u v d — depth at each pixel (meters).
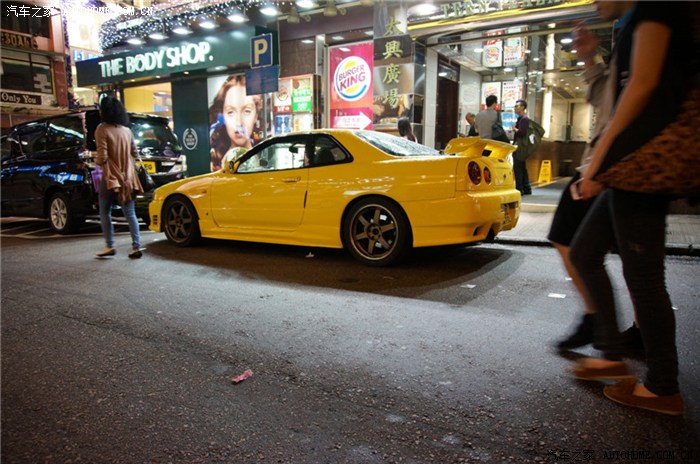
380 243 5.16
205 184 6.42
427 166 4.83
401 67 10.70
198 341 3.24
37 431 2.21
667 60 1.81
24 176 8.62
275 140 5.88
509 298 4.00
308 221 5.53
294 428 2.19
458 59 12.48
